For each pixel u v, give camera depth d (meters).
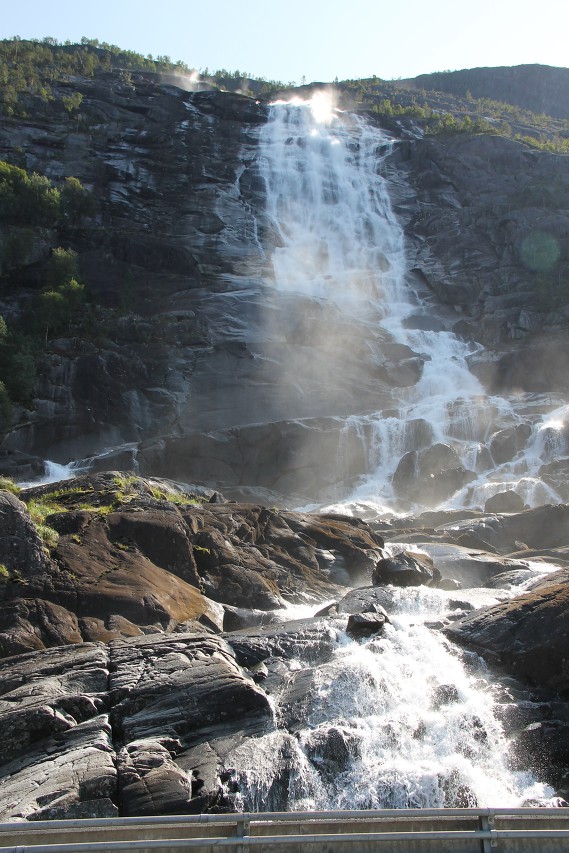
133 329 65.56
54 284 71.44
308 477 52.12
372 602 20.45
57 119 99.00
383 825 10.41
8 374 58.06
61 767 12.46
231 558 23.30
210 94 108.12
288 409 59.88
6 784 12.28
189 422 59.09
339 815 10.20
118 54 141.62
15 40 133.00
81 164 92.50
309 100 122.69
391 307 79.00
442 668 16.55
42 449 56.94
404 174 99.44
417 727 14.74
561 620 16.50
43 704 13.67
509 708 15.38
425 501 47.72
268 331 68.00
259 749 13.57
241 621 20.52
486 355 66.69
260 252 86.06
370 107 119.88
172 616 18.75
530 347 65.12
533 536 34.88
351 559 26.84
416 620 18.83
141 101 104.50
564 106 158.00
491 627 17.30
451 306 79.31
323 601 23.92
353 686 15.53
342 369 63.50
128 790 12.21
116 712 13.99
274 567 24.31
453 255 84.06
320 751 13.89
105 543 20.31
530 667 16.28
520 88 159.88
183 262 79.00
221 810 12.49
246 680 14.80
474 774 13.96
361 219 92.25
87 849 9.57
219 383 61.28
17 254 73.50
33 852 9.43
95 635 17.33
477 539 32.78
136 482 27.16
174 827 10.28
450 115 118.12
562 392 61.44
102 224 87.00
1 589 17.53
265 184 95.62
